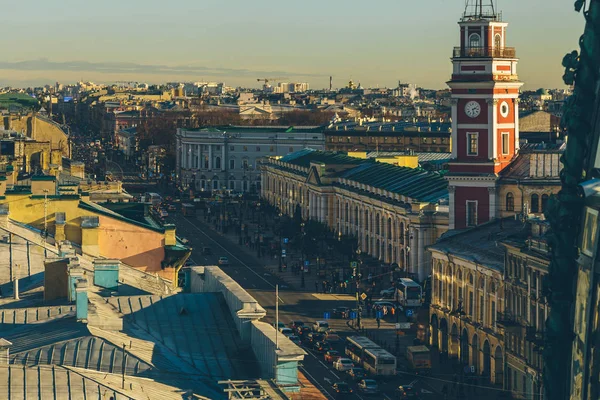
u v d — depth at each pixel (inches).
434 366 7091.5
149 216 5659.5
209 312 3006.9
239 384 2464.3
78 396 2266.2
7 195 4456.2
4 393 2261.3
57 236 4392.2
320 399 2438.5
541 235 6117.1
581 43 2023.9
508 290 6382.9
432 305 7657.5
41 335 2748.5
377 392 6427.2
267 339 2596.0
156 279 3932.1
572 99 2025.1
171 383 2495.1
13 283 3730.3
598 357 1893.5
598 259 1915.6
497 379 6555.1
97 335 2655.0
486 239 7317.9
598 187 1937.7
